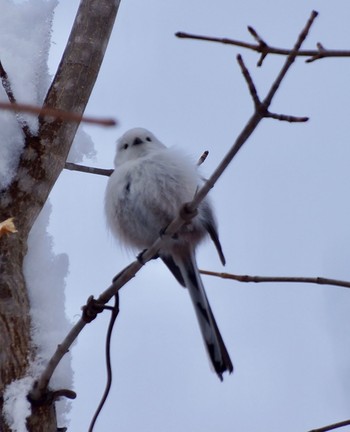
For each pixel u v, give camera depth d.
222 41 5.80
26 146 7.87
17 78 7.98
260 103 5.65
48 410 7.15
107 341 7.45
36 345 7.37
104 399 7.48
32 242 7.89
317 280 7.92
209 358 8.52
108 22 8.73
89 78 8.41
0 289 7.30
